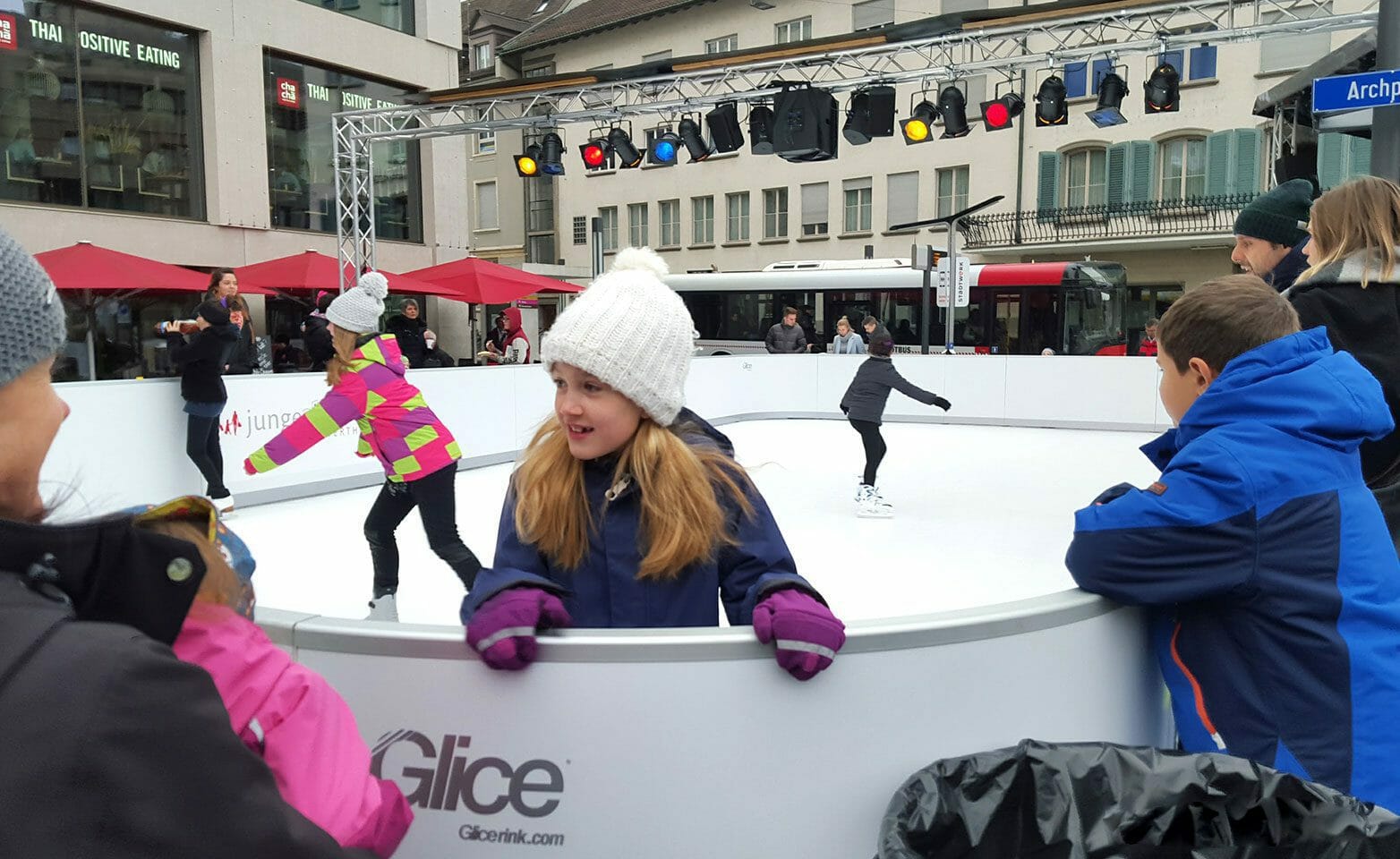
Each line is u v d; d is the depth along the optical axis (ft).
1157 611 5.51
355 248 42.14
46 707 2.13
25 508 2.66
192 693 2.33
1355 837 4.18
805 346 52.54
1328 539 4.95
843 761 4.38
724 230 95.86
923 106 35.19
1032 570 17.06
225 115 45.47
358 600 15.14
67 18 39.96
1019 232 77.87
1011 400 39.17
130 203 42.73
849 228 88.12
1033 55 33.30
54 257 35.60
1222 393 5.31
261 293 43.27
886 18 84.84
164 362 43.21
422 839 4.37
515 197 110.63
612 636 4.18
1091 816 4.38
